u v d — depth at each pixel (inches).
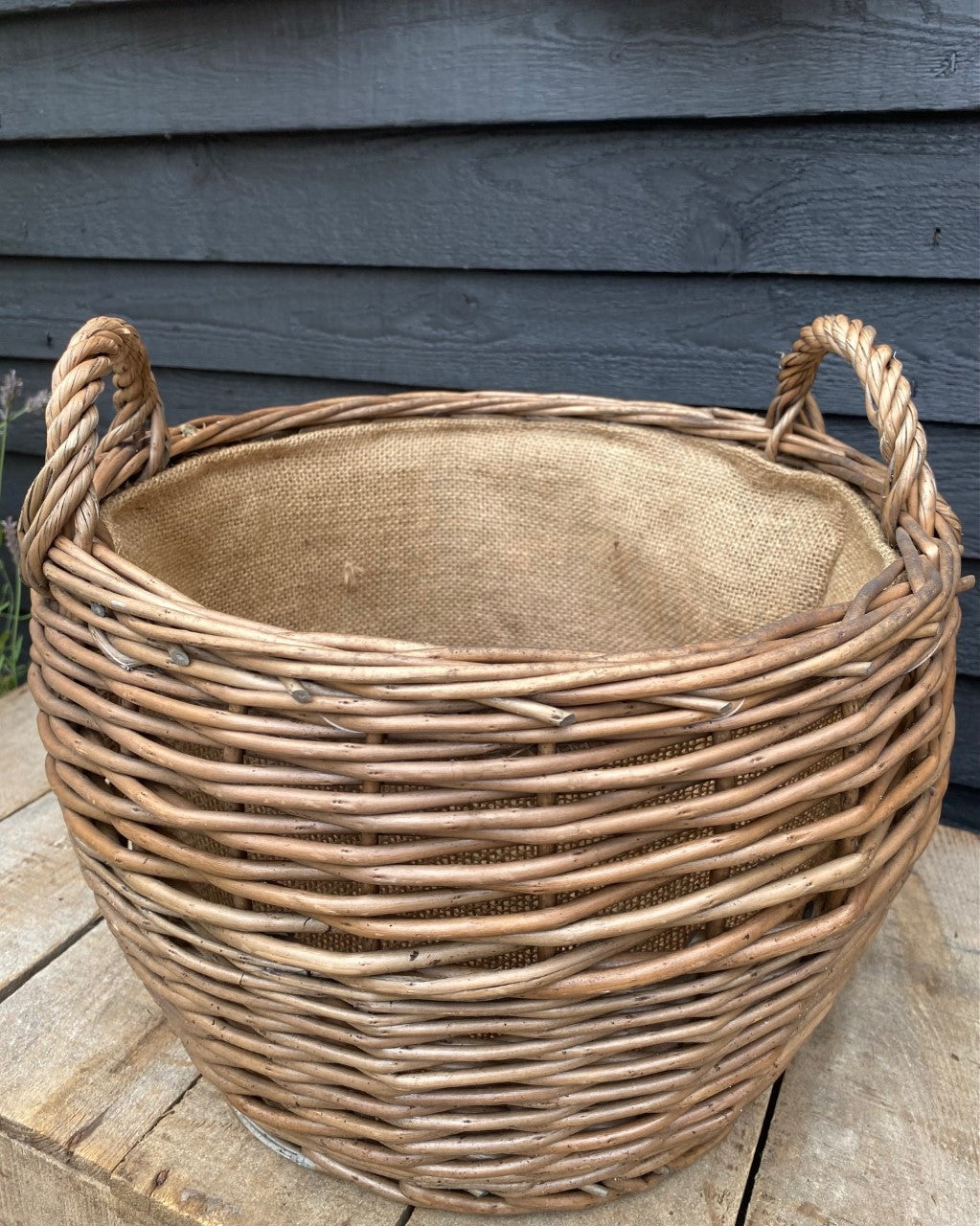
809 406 30.2
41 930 30.6
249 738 16.6
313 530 33.9
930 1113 24.7
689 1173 23.1
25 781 38.3
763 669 16.4
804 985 20.1
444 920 17.2
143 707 18.6
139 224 47.6
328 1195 22.5
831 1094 25.2
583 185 38.4
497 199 39.9
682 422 31.8
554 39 36.4
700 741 17.5
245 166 43.9
